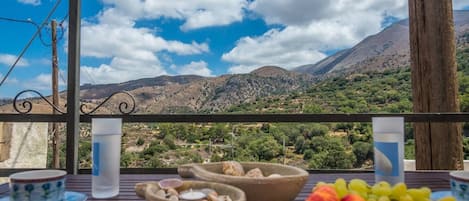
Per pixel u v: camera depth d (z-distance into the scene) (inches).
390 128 32.8
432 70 104.9
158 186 27.2
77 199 31.9
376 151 33.2
